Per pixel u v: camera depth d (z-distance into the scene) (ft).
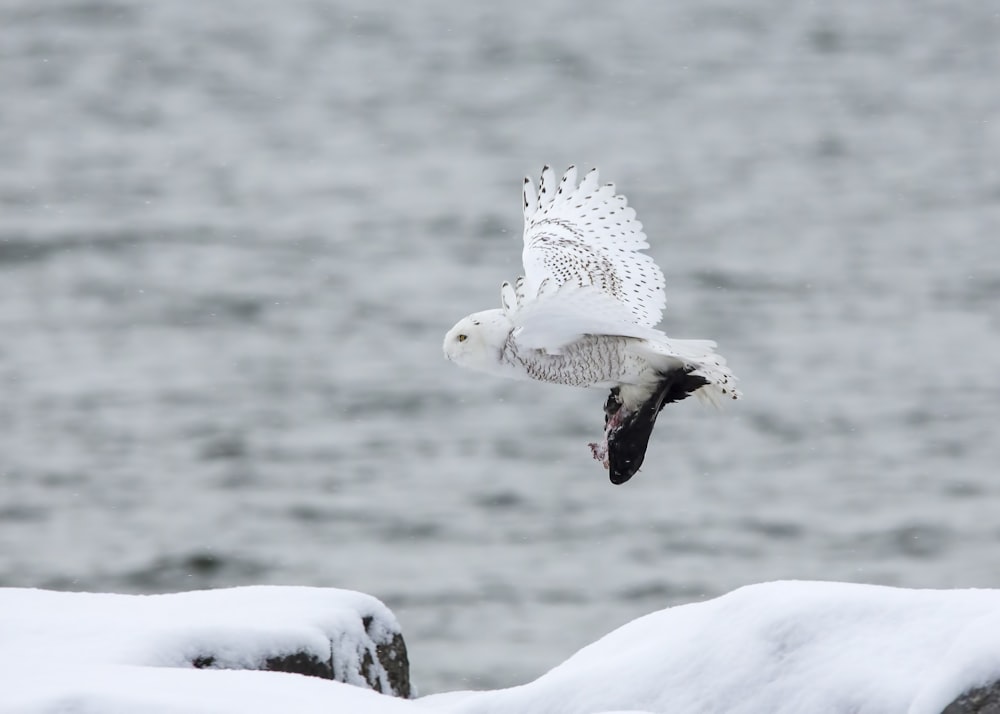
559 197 25.21
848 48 287.48
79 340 111.86
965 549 71.82
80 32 309.22
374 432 90.89
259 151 212.43
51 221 156.76
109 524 75.46
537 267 23.32
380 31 324.60
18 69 272.72
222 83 271.49
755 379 101.45
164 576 69.82
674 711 18.74
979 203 163.02
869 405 94.68
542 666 57.26
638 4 341.62
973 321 114.83
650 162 195.52
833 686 17.76
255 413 94.12
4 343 110.42
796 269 133.08
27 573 69.56
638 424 21.77
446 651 59.06
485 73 277.64
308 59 296.71
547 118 235.61
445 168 197.26
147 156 205.98
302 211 168.14
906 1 335.47
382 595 65.57
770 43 295.28
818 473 82.74
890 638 18.01
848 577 68.95
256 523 75.36
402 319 119.34
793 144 205.26
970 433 88.89
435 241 150.92
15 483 81.05
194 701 17.30
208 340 112.98
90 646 19.98
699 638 19.38
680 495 79.36
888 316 116.67
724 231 151.53
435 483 81.10
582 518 75.66
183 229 155.94
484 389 100.27
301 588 23.85
